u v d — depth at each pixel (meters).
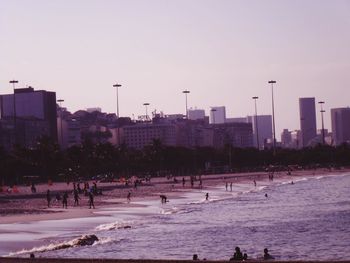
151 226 81.44
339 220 88.38
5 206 115.19
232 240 67.56
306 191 177.62
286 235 72.00
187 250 60.19
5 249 57.88
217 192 174.38
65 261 29.23
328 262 28.92
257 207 118.62
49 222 83.88
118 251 58.59
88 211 104.12
